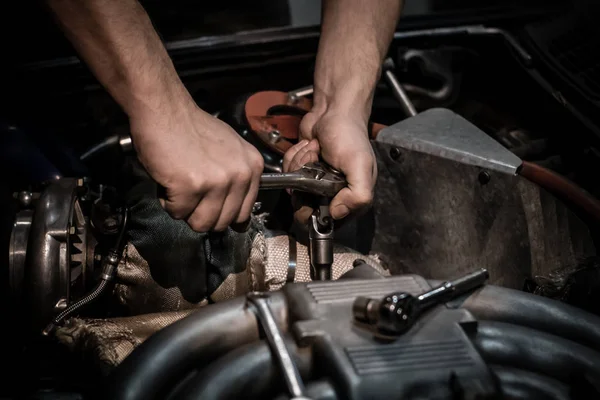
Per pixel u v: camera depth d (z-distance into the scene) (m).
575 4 1.55
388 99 1.56
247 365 0.63
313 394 0.60
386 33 1.25
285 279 0.95
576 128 1.34
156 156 0.86
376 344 0.63
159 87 0.88
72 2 0.85
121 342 0.86
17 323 1.05
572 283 0.95
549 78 1.46
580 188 1.00
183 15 1.54
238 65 1.51
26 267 0.91
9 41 1.41
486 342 0.68
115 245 0.92
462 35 1.56
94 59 0.87
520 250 0.97
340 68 1.17
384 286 0.72
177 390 0.66
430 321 0.68
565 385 0.65
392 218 1.08
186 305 0.95
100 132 1.47
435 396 0.60
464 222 1.01
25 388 0.91
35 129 1.24
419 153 1.04
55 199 0.95
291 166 1.03
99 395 0.64
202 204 0.87
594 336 0.72
